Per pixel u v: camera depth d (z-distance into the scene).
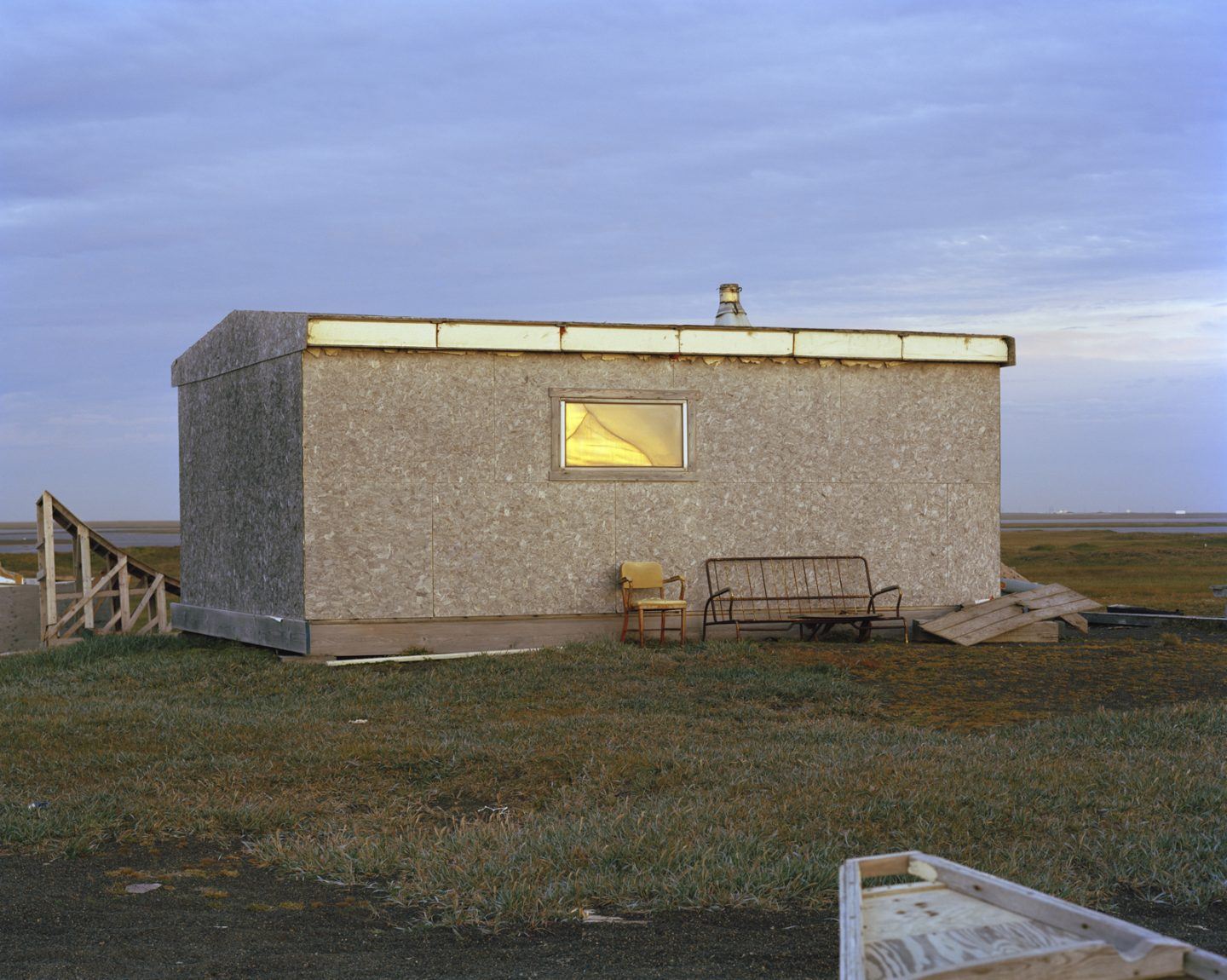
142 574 19.22
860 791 6.76
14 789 7.16
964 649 13.66
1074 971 2.49
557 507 13.73
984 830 6.08
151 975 4.16
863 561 14.68
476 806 7.00
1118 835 5.96
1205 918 4.89
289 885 5.41
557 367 13.75
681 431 14.20
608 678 11.45
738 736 8.77
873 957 2.53
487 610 13.47
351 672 12.12
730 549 14.30
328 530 12.97
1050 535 85.19
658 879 5.20
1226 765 7.47
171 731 9.02
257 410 14.18
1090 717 9.27
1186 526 130.75
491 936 4.64
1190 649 13.60
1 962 4.27
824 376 14.63
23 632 17.33
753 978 4.12
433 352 13.29
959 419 15.14
